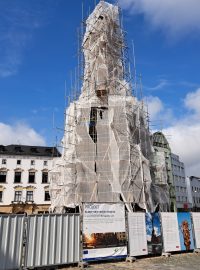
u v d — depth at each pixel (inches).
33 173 2020.2
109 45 1243.8
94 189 916.6
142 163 957.2
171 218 640.4
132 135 999.0
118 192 893.2
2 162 1982.0
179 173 2460.6
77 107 1059.9
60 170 1088.2
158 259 565.3
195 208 2620.6
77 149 973.8
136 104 1061.1
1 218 447.5
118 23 1331.2
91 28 1305.4
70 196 933.8
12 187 1932.8
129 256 546.6
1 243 437.7
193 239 657.0
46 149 2229.3
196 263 524.1
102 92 1141.7
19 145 2207.2
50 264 470.0
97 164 951.0
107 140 986.1
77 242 509.4
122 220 561.9
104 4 1312.7
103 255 521.0
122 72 1229.7
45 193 1982.0
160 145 2130.9
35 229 473.1
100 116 1076.5
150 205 917.8
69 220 511.8
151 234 597.0
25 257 452.4
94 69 1217.4
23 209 1862.7
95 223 531.8
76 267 489.4
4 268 430.6
